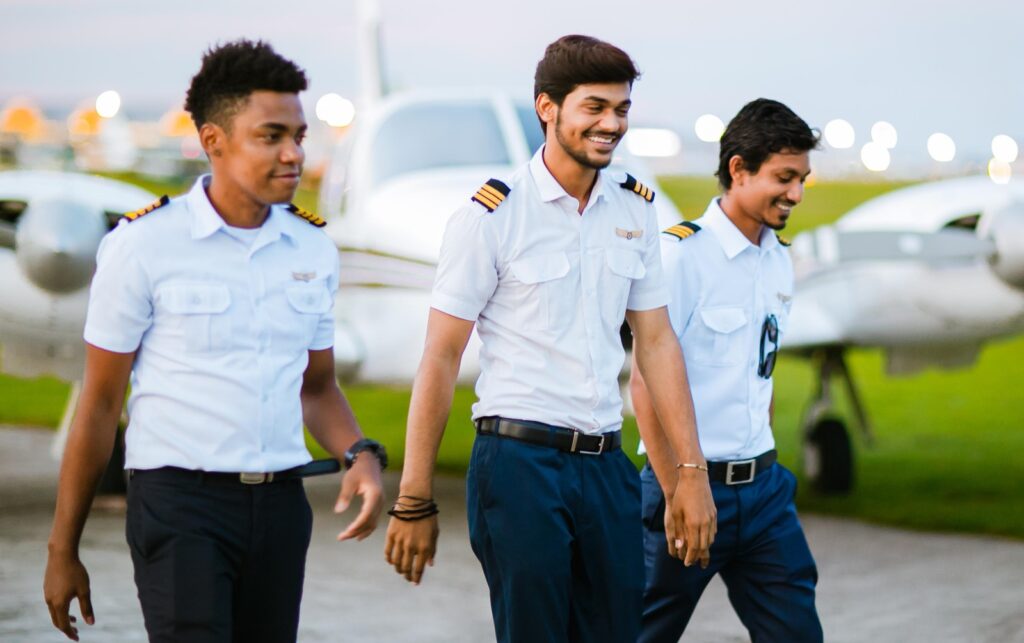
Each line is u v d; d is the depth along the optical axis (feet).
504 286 12.81
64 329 29.35
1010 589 25.03
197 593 11.30
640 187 13.35
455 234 12.73
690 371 14.82
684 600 15.02
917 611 23.27
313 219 12.28
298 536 11.84
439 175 34.32
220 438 11.47
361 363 32.42
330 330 12.50
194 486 11.42
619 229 13.04
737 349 14.89
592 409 12.80
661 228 29.45
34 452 45.19
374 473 12.28
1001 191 34.91
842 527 31.71
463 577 25.52
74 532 11.76
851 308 35.01
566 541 12.65
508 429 12.73
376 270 31.68
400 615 22.48
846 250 34.35
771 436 15.34
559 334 12.76
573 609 13.11
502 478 12.67
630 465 13.25
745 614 15.23
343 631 21.36
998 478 39.68
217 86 11.35
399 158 35.14
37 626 21.01
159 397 11.54
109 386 11.60
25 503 33.78
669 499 14.16
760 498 14.87
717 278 14.87
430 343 12.77
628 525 13.07
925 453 45.62
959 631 21.86
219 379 11.52
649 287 13.46
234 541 11.51
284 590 11.88
